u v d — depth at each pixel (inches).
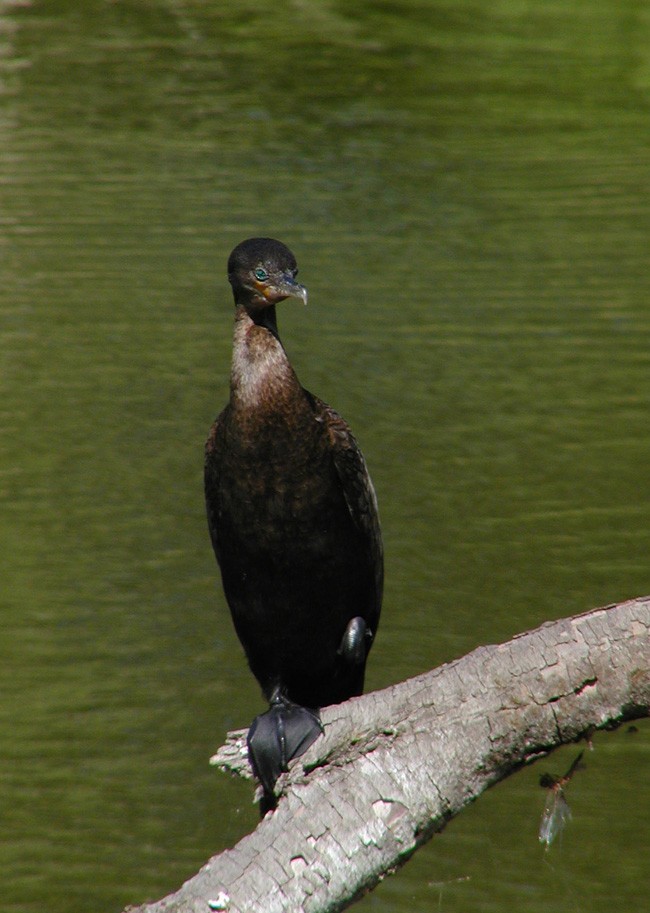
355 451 309.9
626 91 1099.3
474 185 886.4
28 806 381.4
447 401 617.3
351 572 314.2
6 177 884.0
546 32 1284.4
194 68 1143.0
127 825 370.9
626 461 570.9
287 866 240.4
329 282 737.6
